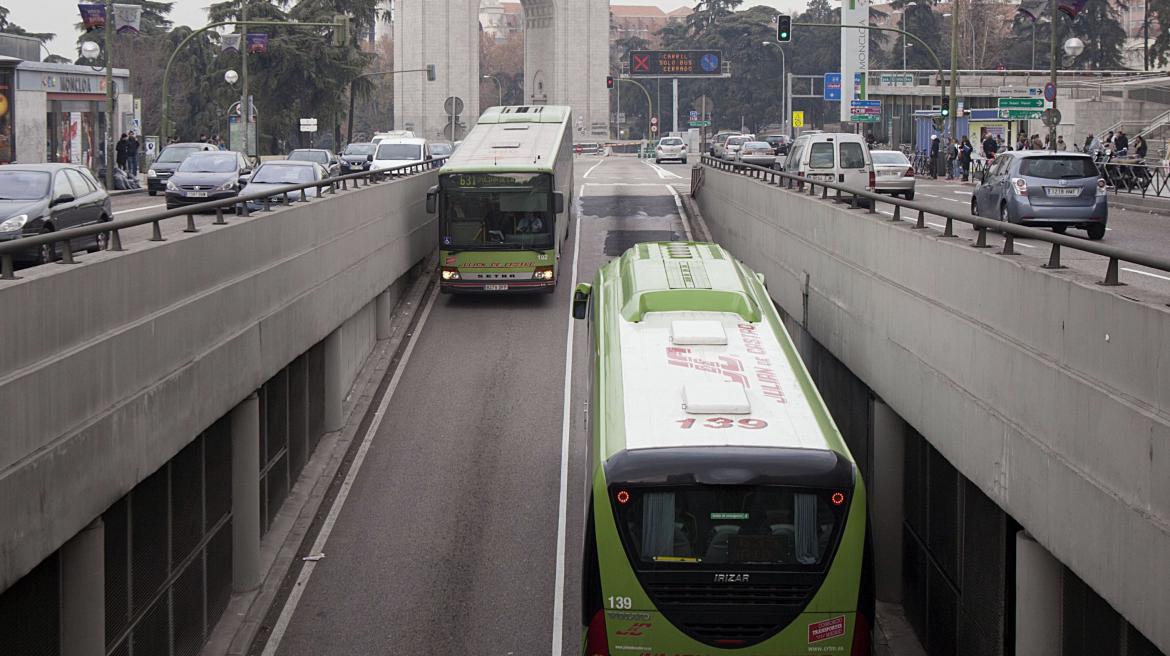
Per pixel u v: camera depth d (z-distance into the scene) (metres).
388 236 25.47
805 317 20.03
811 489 9.25
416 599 14.95
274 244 15.70
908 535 14.67
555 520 17.28
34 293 8.60
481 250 28.73
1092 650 8.65
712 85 132.38
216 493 13.97
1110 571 7.80
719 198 34.62
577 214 42.94
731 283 13.22
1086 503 8.20
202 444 13.26
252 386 14.48
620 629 9.33
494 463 19.39
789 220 21.55
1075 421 8.45
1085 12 102.06
